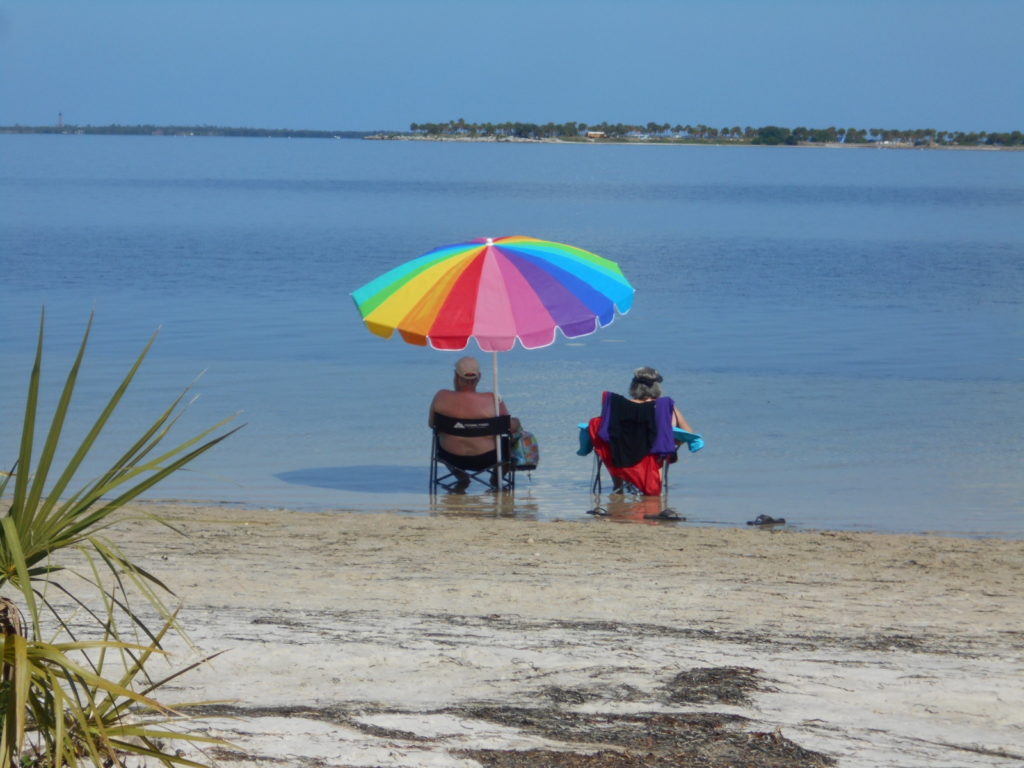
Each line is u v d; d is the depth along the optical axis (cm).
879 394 4825
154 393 4697
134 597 1955
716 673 1470
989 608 2064
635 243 13275
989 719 1319
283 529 2805
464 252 3178
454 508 3164
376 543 2633
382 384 5022
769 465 3659
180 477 3462
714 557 2539
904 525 2991
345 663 1477
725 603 2052
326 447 3903
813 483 3441
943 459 3744
